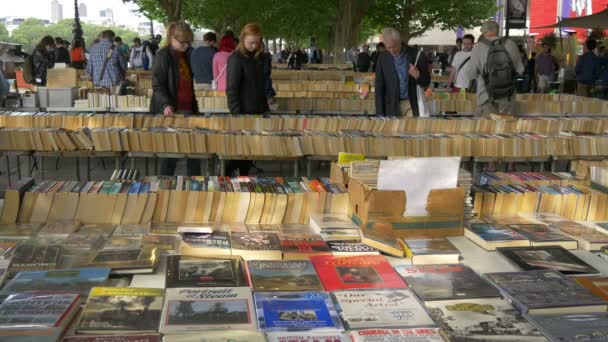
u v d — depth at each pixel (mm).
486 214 3760
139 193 3396
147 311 2234
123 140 6219
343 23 28297
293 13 30328
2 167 8539
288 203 3512
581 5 29906
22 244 2879
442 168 3271
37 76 14312
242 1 29750
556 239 3244
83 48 17828
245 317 2217
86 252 2822
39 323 2061
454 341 2143
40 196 3328
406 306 2363
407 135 6809
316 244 3068
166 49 6555
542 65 17531
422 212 3287
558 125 7531
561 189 3908
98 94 9805
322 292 2479
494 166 7648
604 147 6871
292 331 2150
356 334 2137
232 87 6840
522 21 16625
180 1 20562
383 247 3045
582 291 2520
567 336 2164
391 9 30766
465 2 30578
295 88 12609
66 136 6176
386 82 7621
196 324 2152
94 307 2238
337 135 6496
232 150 6293
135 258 2721
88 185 3514
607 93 15391
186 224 3363
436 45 54531
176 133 6242
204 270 2645
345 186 3725
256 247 2963
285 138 6316
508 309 2408
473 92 11555
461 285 2604
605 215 3812
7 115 6855
